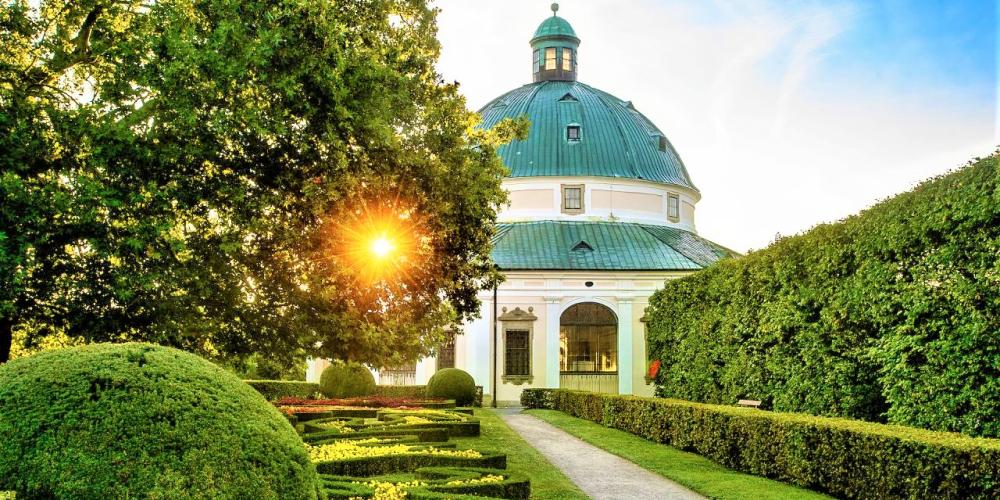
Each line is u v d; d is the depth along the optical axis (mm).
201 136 14219
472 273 20969
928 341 13922
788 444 14438
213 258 15305
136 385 6641
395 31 18609
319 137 15336
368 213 16516
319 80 14562
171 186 14445
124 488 6195
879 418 15758
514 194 46688
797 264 18672
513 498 12016
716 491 13609
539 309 42719
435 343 19688
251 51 13844
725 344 22953
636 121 50406
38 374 6703
